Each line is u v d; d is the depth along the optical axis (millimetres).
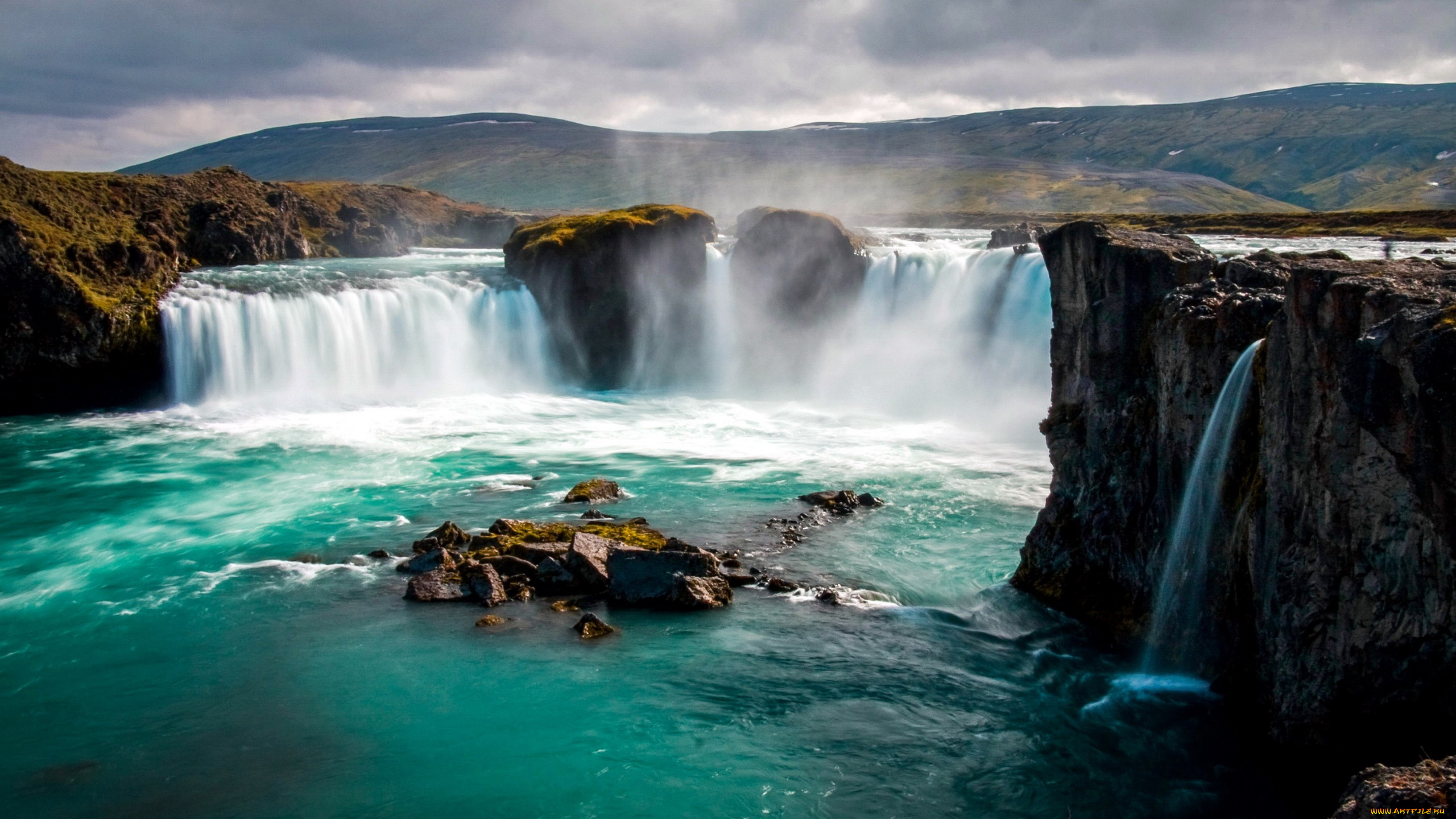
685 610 25547
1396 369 14281
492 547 28719
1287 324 17031
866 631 24422
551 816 17125
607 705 20812
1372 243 85438
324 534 31297
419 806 17375
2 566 28797
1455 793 10914
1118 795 17703
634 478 37750
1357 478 15281
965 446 43312
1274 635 17672
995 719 20344
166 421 48125
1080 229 25312
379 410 51031
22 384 49844
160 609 25750
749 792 17859
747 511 33250
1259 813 16969
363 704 20859
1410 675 14898
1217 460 20188
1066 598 25219
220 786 18000
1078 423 25812
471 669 22344
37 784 18109
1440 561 14086
